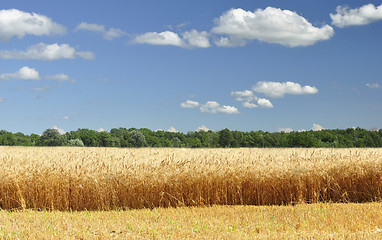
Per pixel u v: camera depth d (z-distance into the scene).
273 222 7.55
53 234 6.61
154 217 8.32
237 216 8.23
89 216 8.59
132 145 73.81
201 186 10.22
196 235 6.48
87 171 10.38
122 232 6.88
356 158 12.27
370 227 6.86
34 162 11.64
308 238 6.10
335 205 9.77
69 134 73.06
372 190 11.12
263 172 10.66
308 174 10.73
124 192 9.95
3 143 72.62
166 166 10.80
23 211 9.38
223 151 18.31
